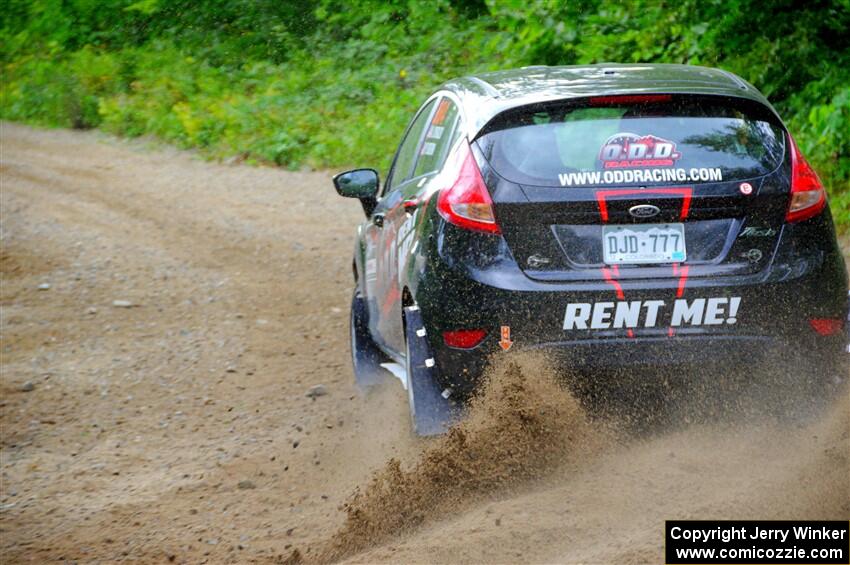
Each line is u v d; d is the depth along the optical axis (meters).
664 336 13.35
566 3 43.34
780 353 13.54
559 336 13.41
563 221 13.49
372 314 20.14
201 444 19.48
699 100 14.16
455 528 12.81
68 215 42.09
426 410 14.29
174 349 25.75
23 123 71.56
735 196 13.47
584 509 12.71
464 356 13.85
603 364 13.35
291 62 67.38
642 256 13.41
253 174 48.97
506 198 13.66
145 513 15.88
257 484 16.92
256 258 34.59
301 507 15.62
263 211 41.44
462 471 13.88
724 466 13.41
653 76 15.37
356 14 67.56
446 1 63.69
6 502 17.00
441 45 59.06
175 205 43.28
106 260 34.84
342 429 19.38
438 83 54.50
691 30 37.06
